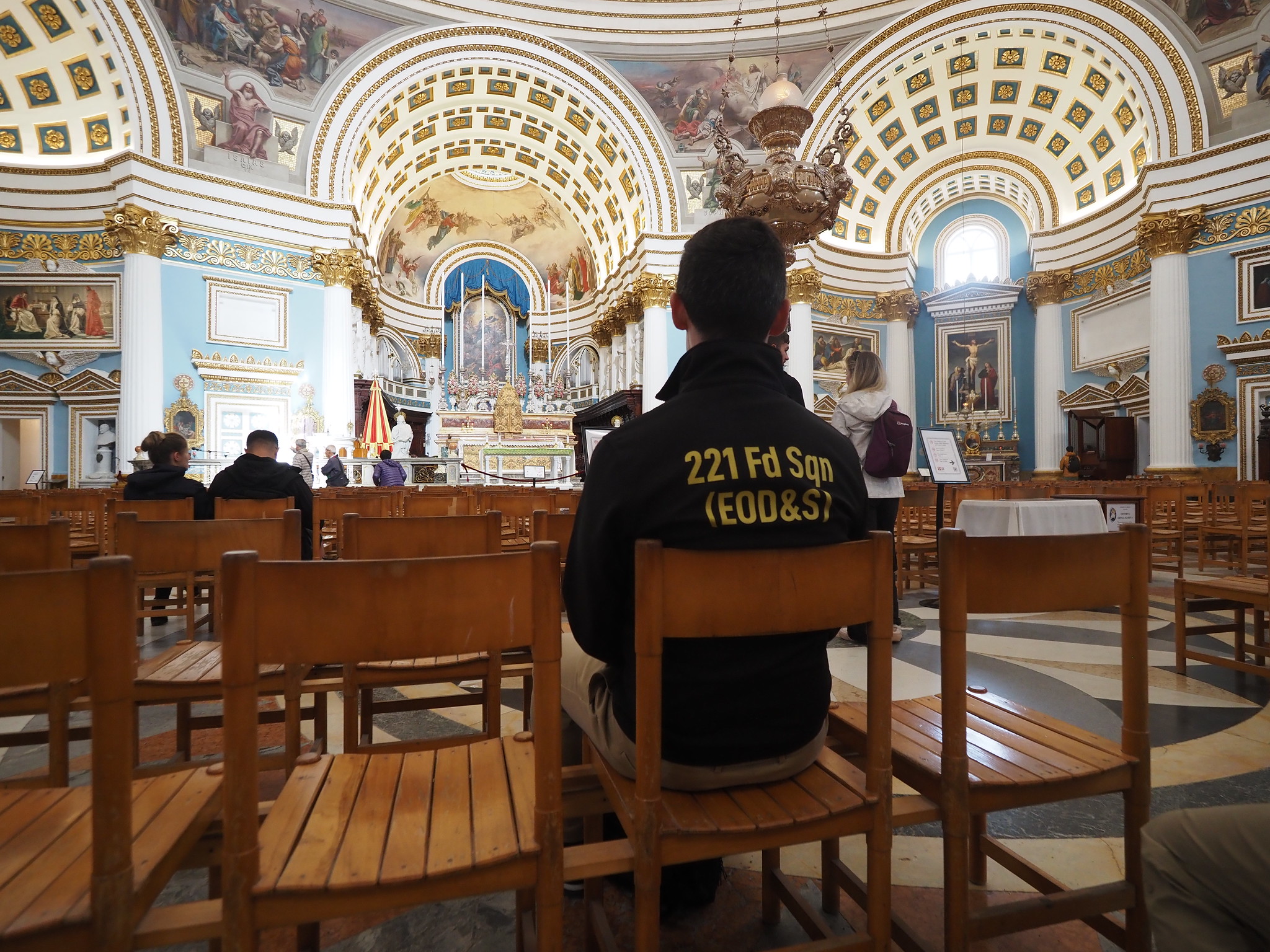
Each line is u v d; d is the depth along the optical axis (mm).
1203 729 3172
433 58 17578
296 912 1130
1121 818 2383
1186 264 15547
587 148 21016
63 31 14180
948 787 1476
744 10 18375
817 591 1296
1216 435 15086
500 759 1602
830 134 18328
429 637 1158
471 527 2477
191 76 15000
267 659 1111
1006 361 21188
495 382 27516
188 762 2596
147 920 1098
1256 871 1056
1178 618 4070
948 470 5312
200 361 15188
